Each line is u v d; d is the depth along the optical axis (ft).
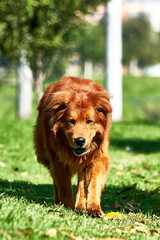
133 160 35.78
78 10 56.08
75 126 17.48
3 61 71.56
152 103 105.70
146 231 15.87
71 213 16.74
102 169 18.67
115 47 71.26
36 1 48.52
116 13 70.74
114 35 71.10
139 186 26.03
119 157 37.47
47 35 53.78
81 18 57.57
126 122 65.36
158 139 47.50
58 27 55.06
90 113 17.58
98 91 18.26
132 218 17.88
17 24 52.31
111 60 71.51
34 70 63.98
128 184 26.50
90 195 18.10
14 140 42.27
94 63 192.03
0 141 41.47
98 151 18.49
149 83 173.06
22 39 54.13
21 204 16.65
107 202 21.77
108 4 70.28
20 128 49.47
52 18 52.08
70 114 17.51
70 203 18.76
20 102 76.59
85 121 17.61
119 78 72.02
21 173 29.09
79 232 13.75
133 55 220.02
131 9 202.59
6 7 48.98
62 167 18.88
